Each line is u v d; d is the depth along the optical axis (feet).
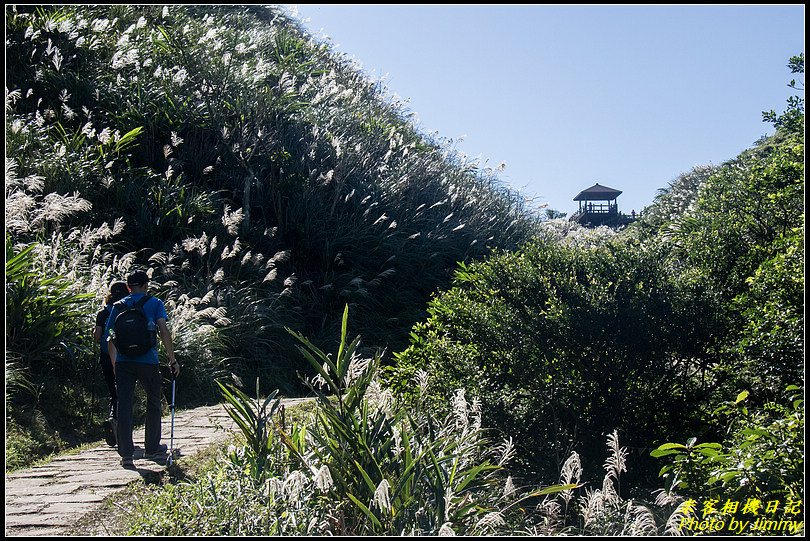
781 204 26.30
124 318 22.43
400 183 52.24
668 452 18.10
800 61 24.93
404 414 18.84
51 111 42.98
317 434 16.60
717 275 25.54
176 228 40.55
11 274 27.76
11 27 46.32
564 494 17.40
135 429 26.48
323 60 73.36
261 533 14.06
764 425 18.20
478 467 15.52
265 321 38.91
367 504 14.92
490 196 61.67
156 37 55.21
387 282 47.01
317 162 50.11
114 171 43.01
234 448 17.97
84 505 17.62
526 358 23.18
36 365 28.09
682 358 22.91
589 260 24.40
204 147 48.44
